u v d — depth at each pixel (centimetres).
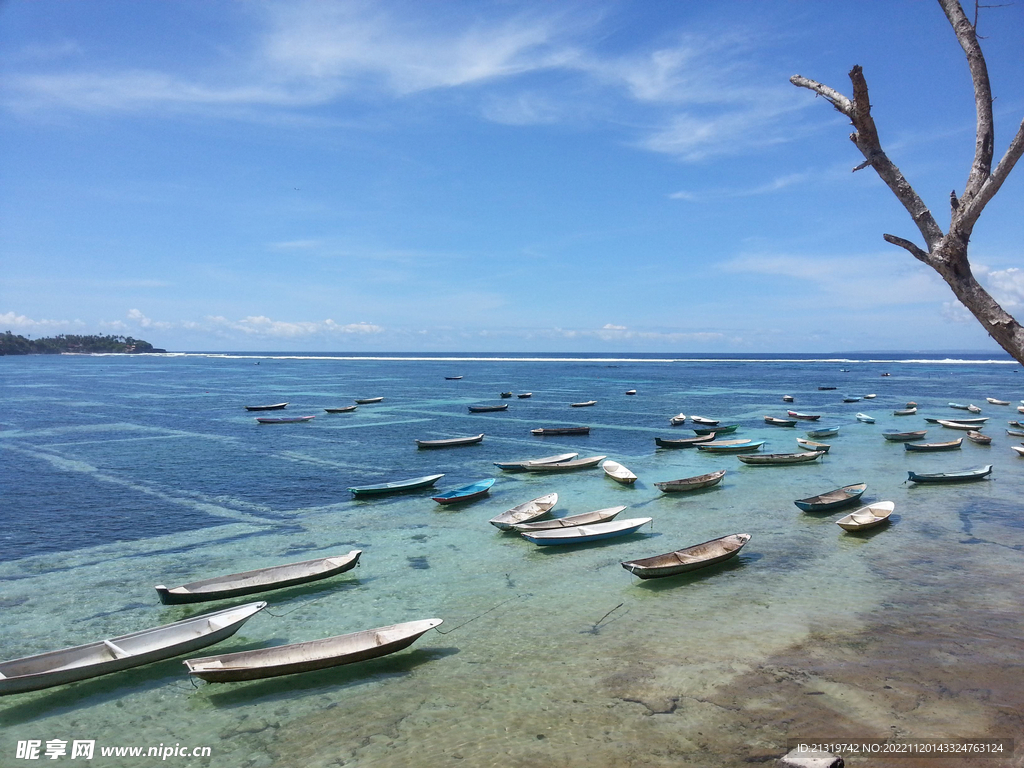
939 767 911
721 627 1423
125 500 2648
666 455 3734
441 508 2523
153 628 1308
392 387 9462
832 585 1669
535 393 8256
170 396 7850
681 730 1030
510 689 1178
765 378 11600
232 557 1961
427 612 1544
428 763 966
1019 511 2366
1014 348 428
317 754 1003
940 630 1380
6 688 1099
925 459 3516
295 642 1394
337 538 2142
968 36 470
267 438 4384
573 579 1753
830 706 1087
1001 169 435
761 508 2488
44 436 4428
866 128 488
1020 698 1095
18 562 1914
